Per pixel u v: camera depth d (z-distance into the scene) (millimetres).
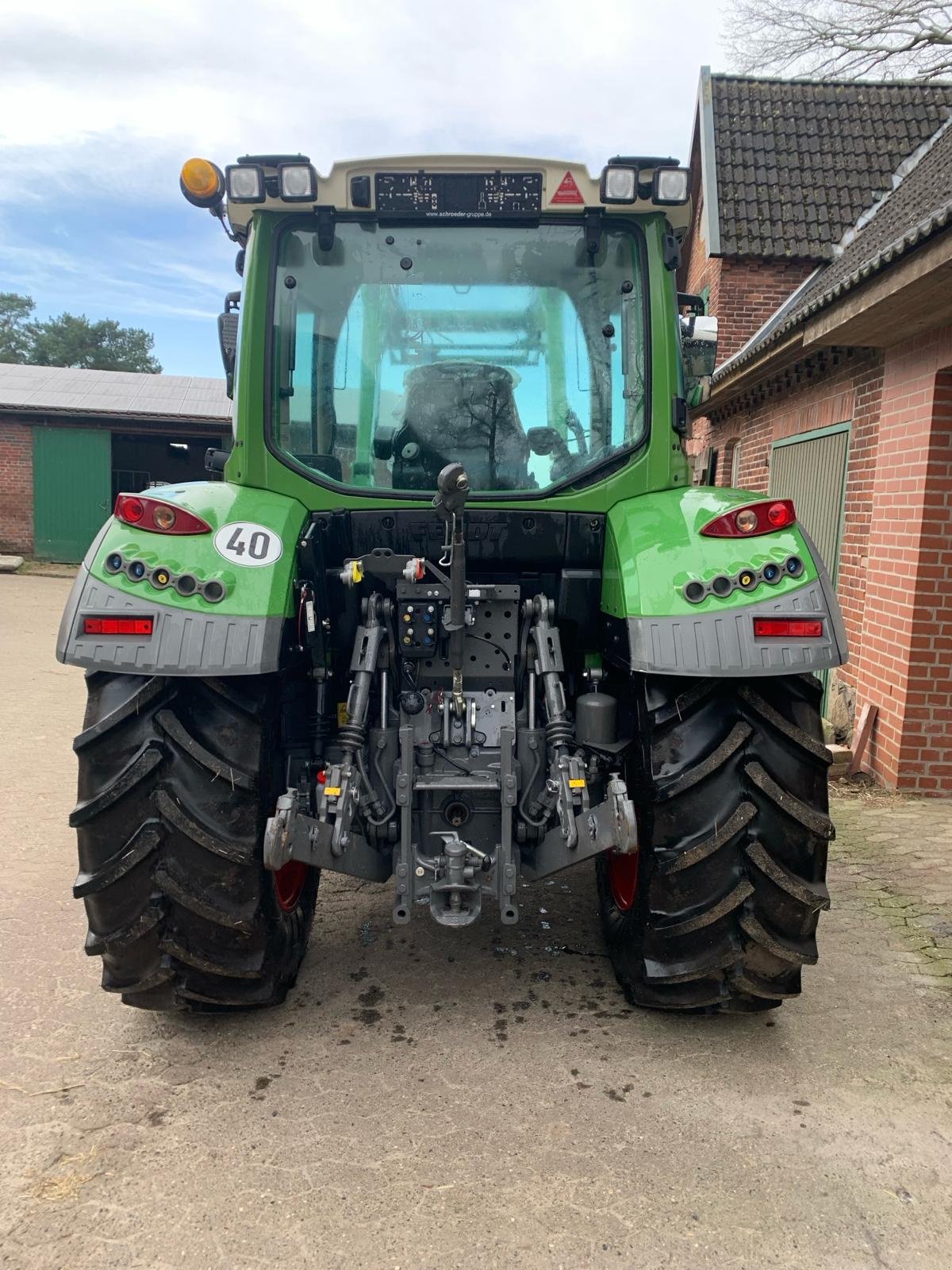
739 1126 2143
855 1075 2371
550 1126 2131
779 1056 2451
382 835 2537
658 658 2252
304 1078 2314
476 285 2783
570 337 2791
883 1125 2166
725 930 2318
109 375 22516
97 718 2250
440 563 2650
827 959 3035
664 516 2520
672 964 2363
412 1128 2115
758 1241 1791
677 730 2316
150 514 2322
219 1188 1914
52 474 19031
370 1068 2361
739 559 2322
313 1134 2090
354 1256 1739
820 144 10117
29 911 3291
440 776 2541
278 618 2266
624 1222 1829
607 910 3029
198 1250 1751
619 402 2801
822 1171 1997
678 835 2299
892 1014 2689
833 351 6148
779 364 6359
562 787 2408
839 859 3951
